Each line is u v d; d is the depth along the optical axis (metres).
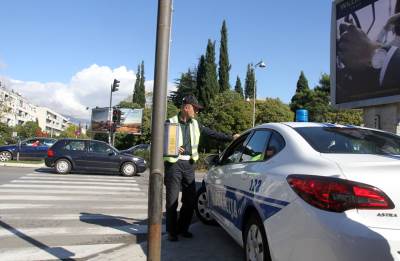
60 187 13.12
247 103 56.78
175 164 6.34
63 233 6.96
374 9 12.16
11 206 9.37
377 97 11.91
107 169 18.70
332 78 13.98
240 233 4.92
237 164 5.53
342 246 3.09
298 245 3.46
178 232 6.53
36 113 174.88
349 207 3.20
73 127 147.75
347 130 4.71
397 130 11.79
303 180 3.58
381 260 3.02
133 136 68.50
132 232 7.10
